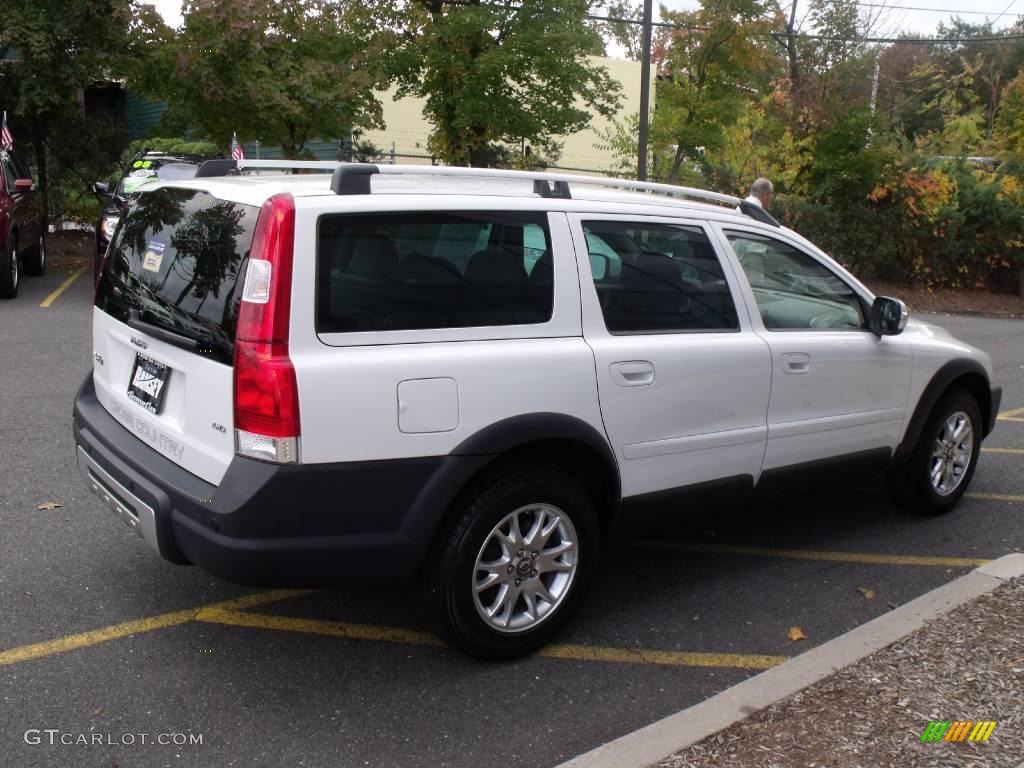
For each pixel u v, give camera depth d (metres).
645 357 3.93
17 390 7.47
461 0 17.42
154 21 15.52
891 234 20.44
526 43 16.84
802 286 4.76
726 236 4.45
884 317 4.97
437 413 3.36
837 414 4.84
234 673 3.61
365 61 16.45
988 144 26.55
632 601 4.40
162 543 3.37
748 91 21.89
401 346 3.34
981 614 4.00
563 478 3.72
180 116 16.17
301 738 3.20
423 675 3.65
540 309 3.70
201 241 3.47
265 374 3.09
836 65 19.25
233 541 3.13
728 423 4.30
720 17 18.14
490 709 3.42
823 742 3.05
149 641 3.81
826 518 5.64
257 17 15.12
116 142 18.73
